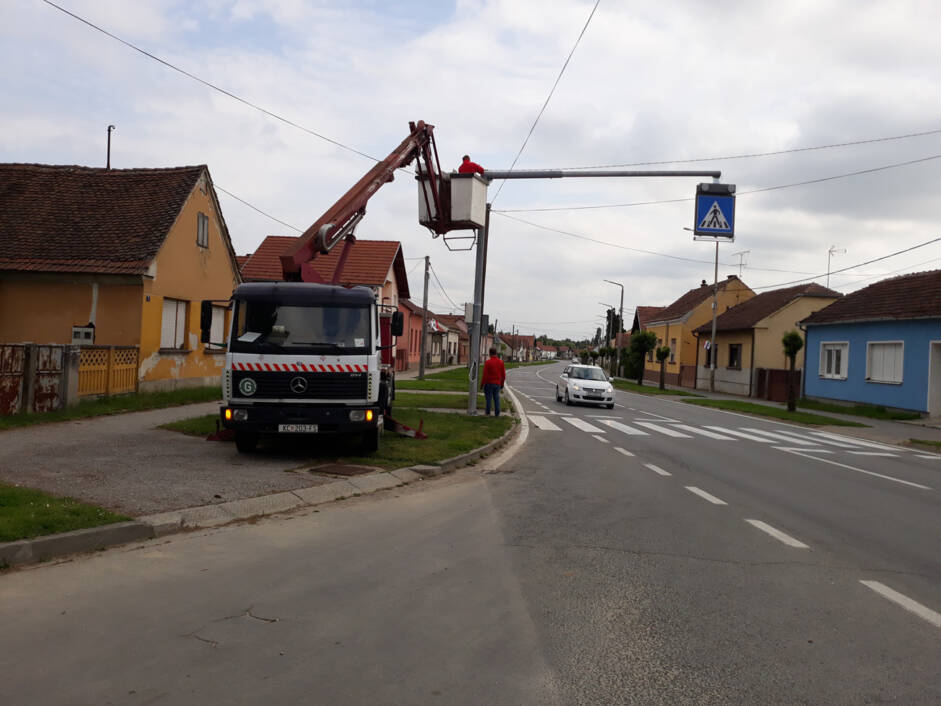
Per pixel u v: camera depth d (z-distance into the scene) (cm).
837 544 690
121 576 529
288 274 1175
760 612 488
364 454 1122
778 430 2025
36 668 372
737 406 2900
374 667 385
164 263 1827
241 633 427
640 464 1207
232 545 627
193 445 1135
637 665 397
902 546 692
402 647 413
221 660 388
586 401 2553
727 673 388
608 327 8225
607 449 1402
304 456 1092
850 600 518
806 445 1655
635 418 2195
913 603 512
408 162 1490
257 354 1038
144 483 818
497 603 494
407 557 605
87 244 1766
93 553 585
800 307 3984
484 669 387
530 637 434
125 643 407
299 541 648
